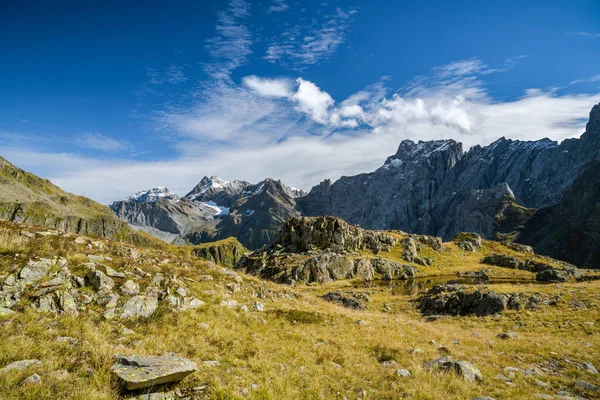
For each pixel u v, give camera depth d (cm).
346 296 5431
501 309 3881
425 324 3325
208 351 1541
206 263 3091
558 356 2139
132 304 1719
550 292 4400
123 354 1265
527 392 1520
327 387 1428
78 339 1319
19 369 1032
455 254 15800
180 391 1152
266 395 1245
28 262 1642
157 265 2438
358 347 2034
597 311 3331
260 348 1711
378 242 14212
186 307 1945
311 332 2188
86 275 1778
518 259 13075
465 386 1505
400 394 1405
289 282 9006
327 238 13112
